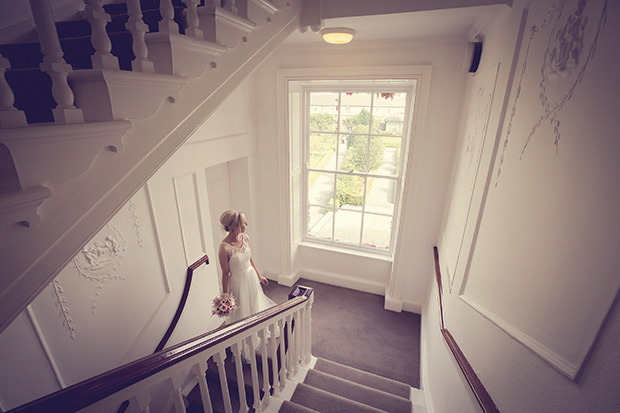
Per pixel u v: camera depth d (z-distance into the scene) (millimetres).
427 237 3340
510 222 1249
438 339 2336
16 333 1377
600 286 706
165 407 2271
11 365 1367
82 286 1677
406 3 1738
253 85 3412
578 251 796
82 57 1301
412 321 3529
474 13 1728
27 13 1725
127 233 1965
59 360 1577
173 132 1108
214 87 1279
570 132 879
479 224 1651
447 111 2844
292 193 3855
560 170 916
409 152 3061
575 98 871
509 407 1078
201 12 1171
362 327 3443
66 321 1601
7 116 631
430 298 3178
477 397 1269
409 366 2953
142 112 938
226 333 1386
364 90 3531
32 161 660
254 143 3615
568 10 979
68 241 801
